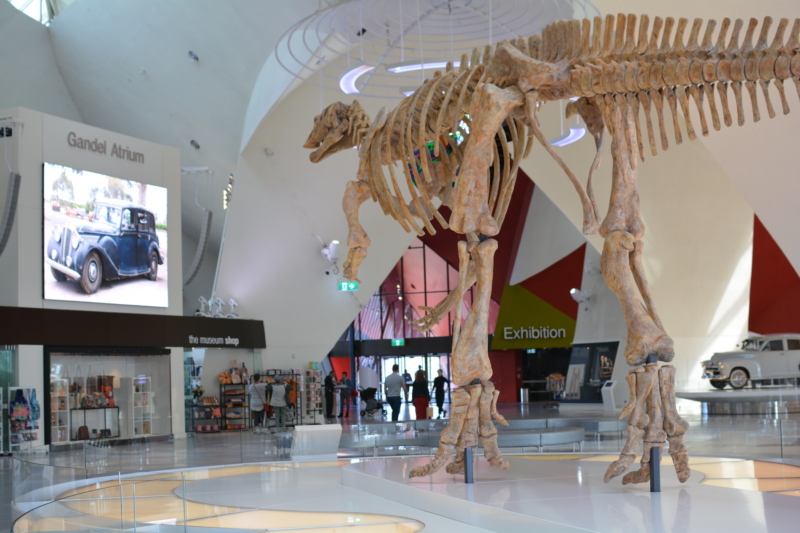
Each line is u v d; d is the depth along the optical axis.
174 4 15.99
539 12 11.01
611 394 18.53
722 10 12.73
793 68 4.66
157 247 15.91
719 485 5.87
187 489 6.96
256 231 18.78
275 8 14.84
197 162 19.80
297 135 18.09
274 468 8.59
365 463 7.48
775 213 15.55
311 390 19.28
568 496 4.99
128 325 14.77
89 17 17.62
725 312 18.58
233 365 18.44
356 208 7.15
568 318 23.17
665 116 15.43
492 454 5.91
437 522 4.98
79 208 14.38
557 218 23.53
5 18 17.25
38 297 13.57
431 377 30.14
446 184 6.66
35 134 13.77
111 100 19.78
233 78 17.08
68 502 4.47
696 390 17.33
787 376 16.95
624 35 5.52
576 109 6.04
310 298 19.67
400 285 30.52
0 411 12.45
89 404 13.98
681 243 17.92
